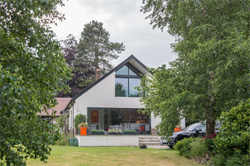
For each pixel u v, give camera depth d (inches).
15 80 132.6
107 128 898.1
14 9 157.5
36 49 167.0
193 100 394.6
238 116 352.5
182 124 916.6
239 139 342.6
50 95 180.7
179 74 419.2
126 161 436.5
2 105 133.5
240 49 372.2
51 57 169.3
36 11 163.2
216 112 441.4
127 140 798.5
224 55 386.0
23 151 169.5
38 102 177.2
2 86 130.0
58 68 172.6
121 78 927.7
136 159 458.6
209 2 470.6
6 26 165.6
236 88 385.1
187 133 654.5
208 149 441.4
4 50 164.7
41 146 173.2
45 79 172.1
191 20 493.0
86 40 1807.3
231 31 437.7
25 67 165.5
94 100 883.4
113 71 906.7
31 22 163.0
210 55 391.5
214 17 480.7
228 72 375.6
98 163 412.8
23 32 165.6
